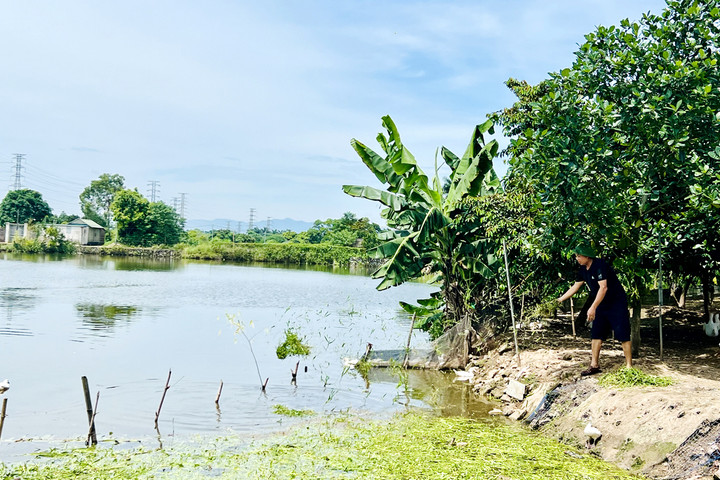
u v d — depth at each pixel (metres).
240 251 75.69
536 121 10.01
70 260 63.41
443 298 15.71
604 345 12.09
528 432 7.97
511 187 12.85
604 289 8.47
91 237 95.00
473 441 7.38
